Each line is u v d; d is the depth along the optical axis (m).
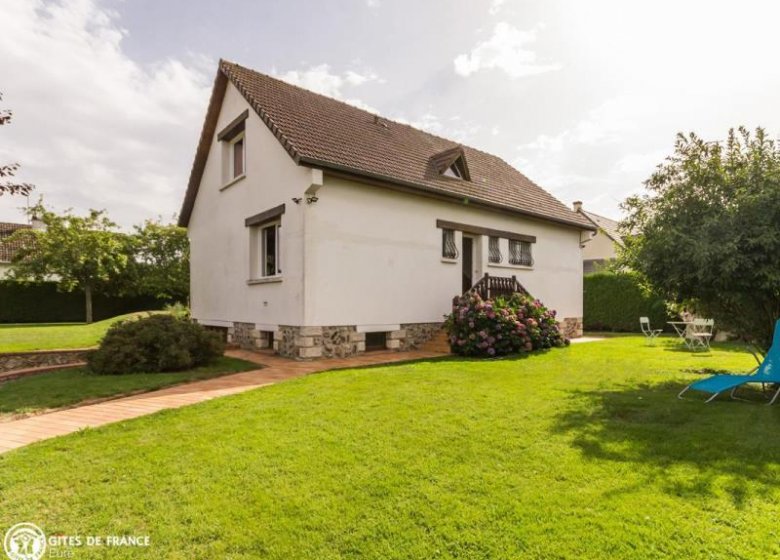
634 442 4.12
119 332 8.28
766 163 6.46
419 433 4.40
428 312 11.95
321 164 9.24
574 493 3.12
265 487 3.29
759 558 2.37
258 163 11.48
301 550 2.54
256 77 12.55
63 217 22.62
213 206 13.95
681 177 7.14
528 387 6.51
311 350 9.59
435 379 6.92
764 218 6.14
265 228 11.80
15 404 5.78
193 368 8.46
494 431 4.45
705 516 2.79
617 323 19.70
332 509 2.96
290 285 10.01
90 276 22.73
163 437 4.37
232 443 4.17
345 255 10.24
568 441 4.17
